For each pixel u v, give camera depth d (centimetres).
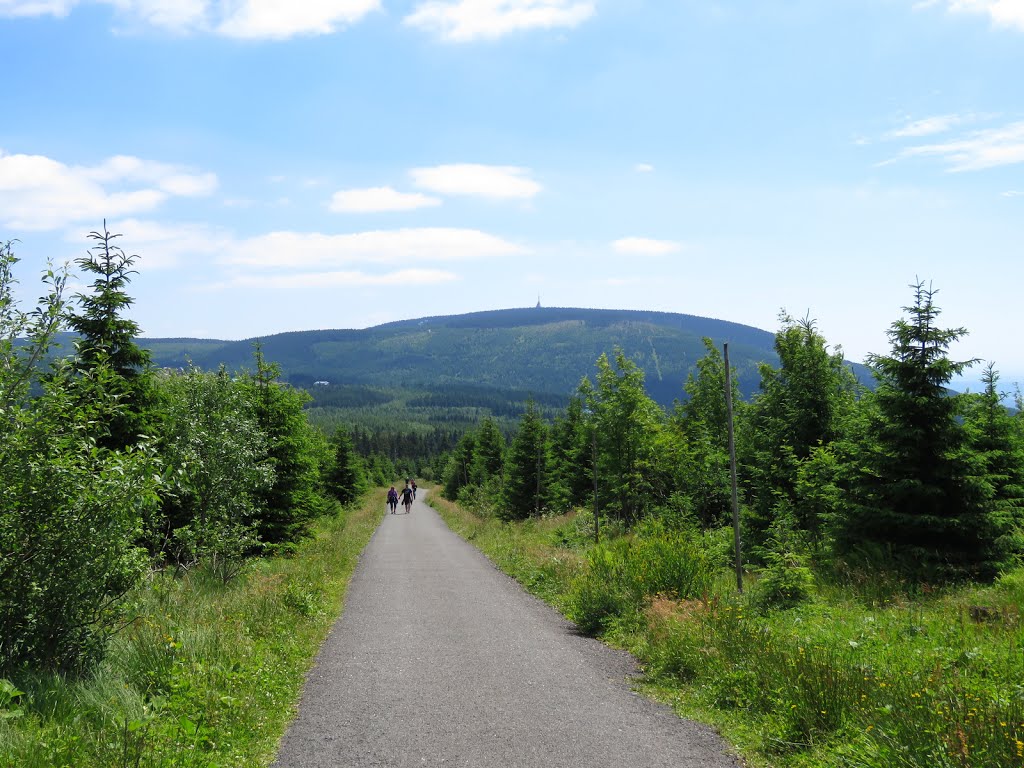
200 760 473
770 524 1627
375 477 10488
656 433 2311
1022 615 888
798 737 531
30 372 673
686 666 742
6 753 439
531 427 4012
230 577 1373
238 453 1341
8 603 638
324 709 640
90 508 654
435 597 1343
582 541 2203
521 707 646
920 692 531
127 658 691
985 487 1210
